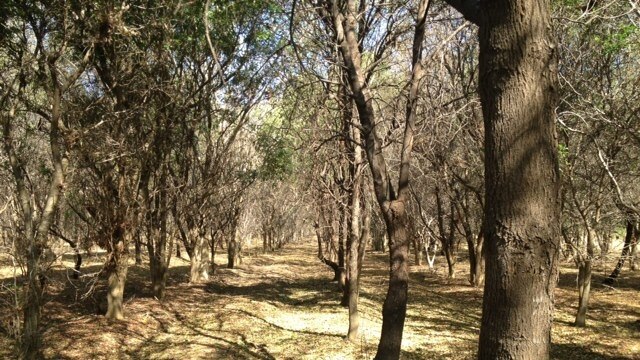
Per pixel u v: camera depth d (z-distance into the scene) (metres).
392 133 8.73
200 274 19.77
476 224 20.66
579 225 12.95
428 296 17.02
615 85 11.15
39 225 7.88
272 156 18.66
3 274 16.84
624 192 12.17
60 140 9.21
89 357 9.12
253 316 13.26
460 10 2.43
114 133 10.93
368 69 9.58
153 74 11.88
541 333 2.12
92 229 11.79
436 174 17.05
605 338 11.47
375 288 18.62
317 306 15.02
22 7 8.80
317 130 10.96
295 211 38.91
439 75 13.16
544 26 2.12
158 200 14.56
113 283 11.80
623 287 18.73
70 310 12.20
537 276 2.12
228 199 20.88
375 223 27.14
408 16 9.92
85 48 9.41
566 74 11.00
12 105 9.21
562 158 10.68
